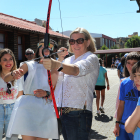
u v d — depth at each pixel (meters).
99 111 5.67
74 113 2.03
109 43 65.19
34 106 2.10
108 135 4.04
